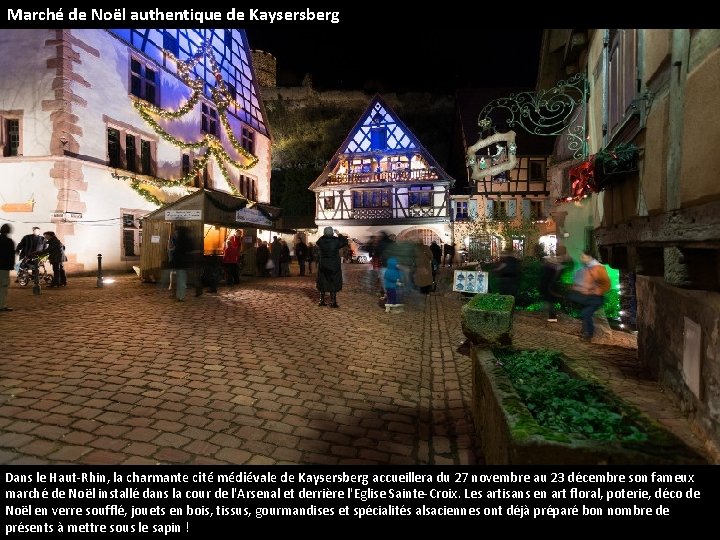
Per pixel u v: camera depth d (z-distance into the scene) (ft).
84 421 11.65
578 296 25.08
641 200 14.51
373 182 100.42
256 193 92.17
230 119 81.15
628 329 27.73
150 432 11.31
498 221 69.26
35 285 34.04
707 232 8.59
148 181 58.70
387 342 23.02
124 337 20.36
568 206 49.62
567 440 7.02
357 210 102.32
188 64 67.77
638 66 14.48
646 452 6.72
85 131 49.24
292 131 161.58
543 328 27.71
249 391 14.64
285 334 23.03
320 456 10.94
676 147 10.48
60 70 46.16
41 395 13.15
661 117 11.75
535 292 38.24
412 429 12.88
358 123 102.12
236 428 11.93
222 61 79.82
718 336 11.41
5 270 25.72
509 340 19.07
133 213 56.39
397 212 100.73
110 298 32.19
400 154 99.50
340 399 14.75
